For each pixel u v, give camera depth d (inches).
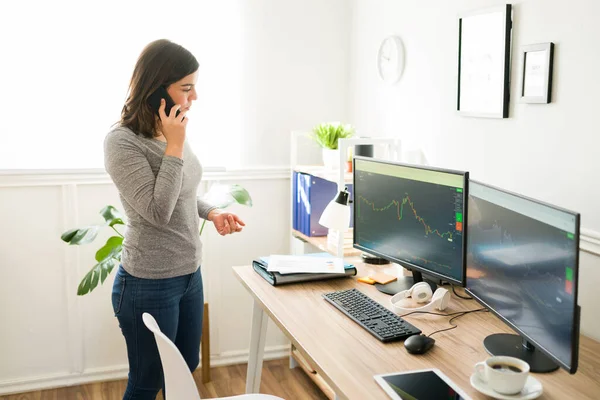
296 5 130.4
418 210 82.9
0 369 122.3
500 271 67.6
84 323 125.3
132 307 81.2
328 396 114.7
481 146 93.9
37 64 117.9
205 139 128.8
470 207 74.5
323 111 135.9
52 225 120.9
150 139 80.0
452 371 62.6
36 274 121.6
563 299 55.5
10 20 115.6
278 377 128.1
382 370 62.8
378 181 89.9
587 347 69.8
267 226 135.3
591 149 75.0
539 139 82.7
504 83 87.0
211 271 132.1
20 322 122.2
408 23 111.5
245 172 131.1
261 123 131.8
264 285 89.3
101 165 122.9
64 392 122.9
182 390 59.8
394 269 97.2
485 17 90.3
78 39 119.1
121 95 122.4
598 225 74.6
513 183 87.8
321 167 125.0
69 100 120.2
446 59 101.0
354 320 75.1
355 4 131.2
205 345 124.0
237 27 127.2
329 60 134.5
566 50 77.6
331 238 110.4
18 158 119.2
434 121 105.4
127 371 128.8
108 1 119.6
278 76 131.4
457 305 81.0
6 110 117.6
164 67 77.5
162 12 122.6
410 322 75.4
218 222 93.0
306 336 71.0
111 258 109.4
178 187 77.7
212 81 127.2
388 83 118.8
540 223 58.9
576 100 76.6
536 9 81.9
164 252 81.2
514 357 63.9
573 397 57.4
